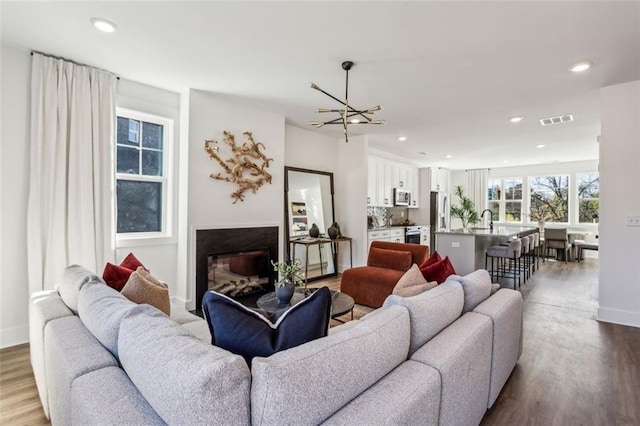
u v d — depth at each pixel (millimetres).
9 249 2771
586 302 4211
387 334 1226
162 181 3820
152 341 1057
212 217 3898
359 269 4051
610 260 3424
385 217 7836
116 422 894
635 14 2145
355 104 4043
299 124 5082
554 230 7449
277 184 4586
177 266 3865
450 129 5207
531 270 6383
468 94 3656
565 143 6117
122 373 1143
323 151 5773
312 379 905
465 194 9930
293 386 856
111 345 1280
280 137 4605
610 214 3418
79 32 2502
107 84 3229
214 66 3072
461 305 1869
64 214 2965
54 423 1435
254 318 1202
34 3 2133
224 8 2164
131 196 3613
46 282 2857
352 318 3229
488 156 7621
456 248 5094
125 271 2217
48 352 1536
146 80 3438
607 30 2348
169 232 3838
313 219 5492
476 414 1616
